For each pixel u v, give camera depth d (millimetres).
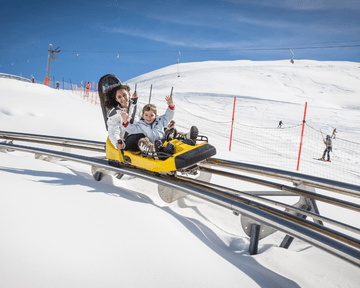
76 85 33094
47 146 8141
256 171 3834
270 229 2873
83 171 4977
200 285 1773
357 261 1807
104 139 9453
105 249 1923
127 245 2037
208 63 124312
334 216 4098
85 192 3041
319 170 11570
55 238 1921
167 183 3363
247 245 2723
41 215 2215
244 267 2184
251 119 32000
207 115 30453
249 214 2594
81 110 14141
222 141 15578
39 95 16984
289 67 105812
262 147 15664
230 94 57438
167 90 66438
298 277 2273
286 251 2697
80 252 1822
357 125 30906
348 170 12406
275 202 3328
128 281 1643
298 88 77312
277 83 81438
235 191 3611
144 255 1954
